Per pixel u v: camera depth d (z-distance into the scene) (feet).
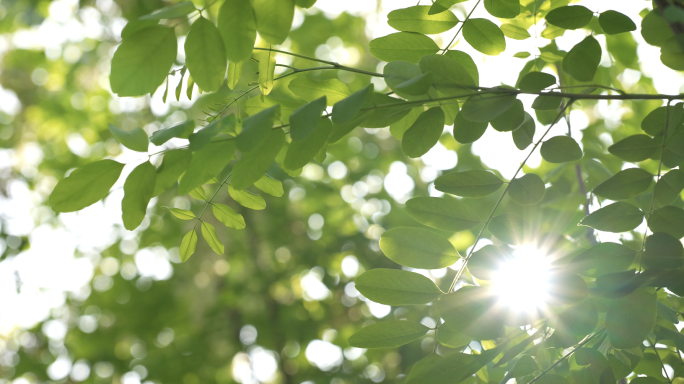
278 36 2.07
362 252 8.57
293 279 8.50
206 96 6.59
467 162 6.57
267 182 2.34
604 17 2.20
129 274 9.32
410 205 2.26
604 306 2.18
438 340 2.26
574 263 2.15
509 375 2.29
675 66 2.13
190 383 8.02
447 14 2.32
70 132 9.74
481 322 2.12
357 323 8.38
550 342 2.21
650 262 2.12
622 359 2.27
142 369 8.05
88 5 7.19
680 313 2.32
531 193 2.23
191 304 8.11
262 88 2.30
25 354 8.93
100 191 2.05
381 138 8.48
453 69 2.10
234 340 8.14
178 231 8.12
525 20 2.67
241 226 2.41
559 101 2.19
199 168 2.05
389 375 7.82
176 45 2.05
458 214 2.25
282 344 8.19
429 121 2.20
